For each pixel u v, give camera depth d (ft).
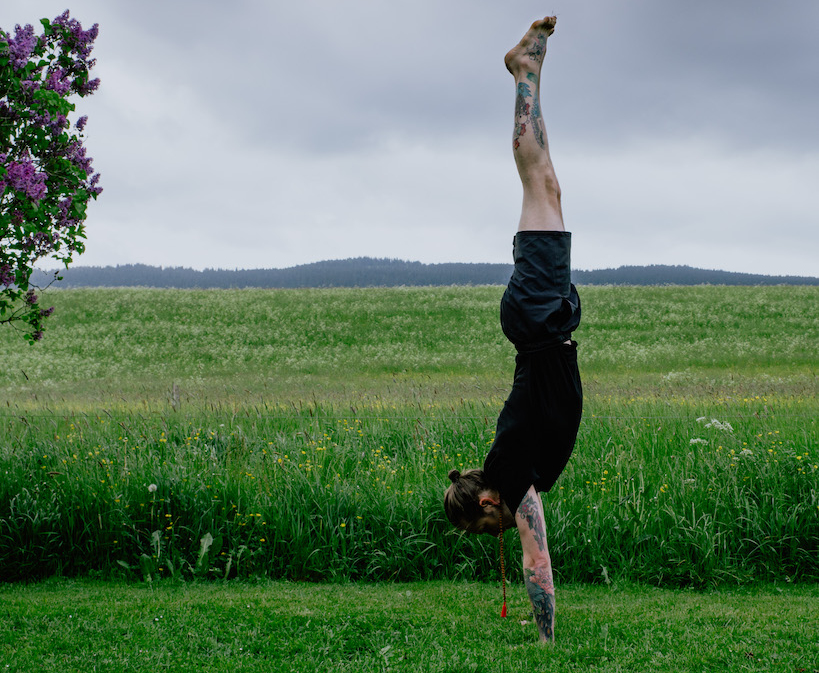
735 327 97.66
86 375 67.46
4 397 46.50
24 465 21.72
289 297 122.31
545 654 12.56
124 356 81.30
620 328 97.25
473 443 26.91
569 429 12.30
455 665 12.12
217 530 19.22
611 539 18.83
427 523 19.17
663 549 18.49
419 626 14.37
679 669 12.00
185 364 76.95
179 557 18.92
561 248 11.82
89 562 19.17
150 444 24.98
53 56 19.51
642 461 23.26
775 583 18.21
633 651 12.78
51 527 19.17
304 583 18.29
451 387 47.44
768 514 19.36
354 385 54.49
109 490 20.01
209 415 31.40
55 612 15.26
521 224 12.03
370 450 26.12
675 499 20.08
